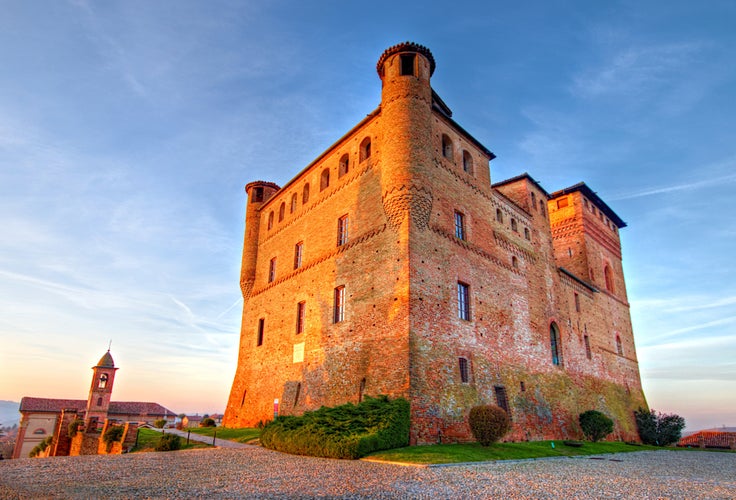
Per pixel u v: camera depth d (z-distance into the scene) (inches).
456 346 1018.1
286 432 838.5
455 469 621.6
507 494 462.3
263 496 428.8
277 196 1635.1
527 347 1266.0
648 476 677.9
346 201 1241.4
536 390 1226.6
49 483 500.4
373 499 419.8
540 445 1027.9
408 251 983.6
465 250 1152.8
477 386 1026.1
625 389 1809.8
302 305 1327.5
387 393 909.2
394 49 1152.8
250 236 1722.4
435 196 1105.4
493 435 877.8
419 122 1082.7
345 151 1312.7
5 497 423.2
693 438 1983.3
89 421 1596.9
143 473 570.3
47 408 3206.2
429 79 1165.1
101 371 2979.8
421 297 971.9
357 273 1115.9
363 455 719.1
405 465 639.1
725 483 635.5
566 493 483.2
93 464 657.6
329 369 1112.8
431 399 899.4
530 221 1498.5
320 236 1315.2
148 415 3506.4
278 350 1366.9
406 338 916.0
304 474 557.9
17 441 3031.5
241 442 1022.4
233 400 1542.8
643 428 1748.3
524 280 1359.5
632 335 2042.3
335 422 810.8
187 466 631.8
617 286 2057.1
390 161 1060.5
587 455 1016.9
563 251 1921.8
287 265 1456.7
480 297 1152.2
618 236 2235.5
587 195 1996.8
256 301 1590.8
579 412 1393.9
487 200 1305.4
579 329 1594.5
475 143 1321.4
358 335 1051.9
